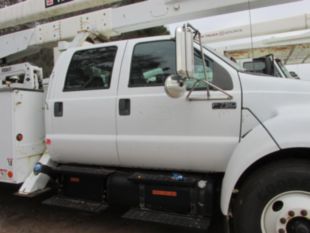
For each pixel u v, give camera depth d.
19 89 4.04
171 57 3.48
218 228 3.88
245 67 3.71
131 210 3.53
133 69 3.62
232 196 3.10
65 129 3.90
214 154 3.22
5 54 5.61
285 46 8.01
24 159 4.08
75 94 3.87
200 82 3.26
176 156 3.37
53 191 4.52
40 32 5.25
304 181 2.73
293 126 2.83
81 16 4.94
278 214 2.80
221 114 3.18
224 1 4.17
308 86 3.04
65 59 4.03
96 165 3.92
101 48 3.84
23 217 4.41
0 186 4.98
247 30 7.51
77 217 4.37
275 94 3.08
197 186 3.28
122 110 3.56
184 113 3.30
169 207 3.41
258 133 2.94
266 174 2.86
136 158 3.58
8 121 4.02
